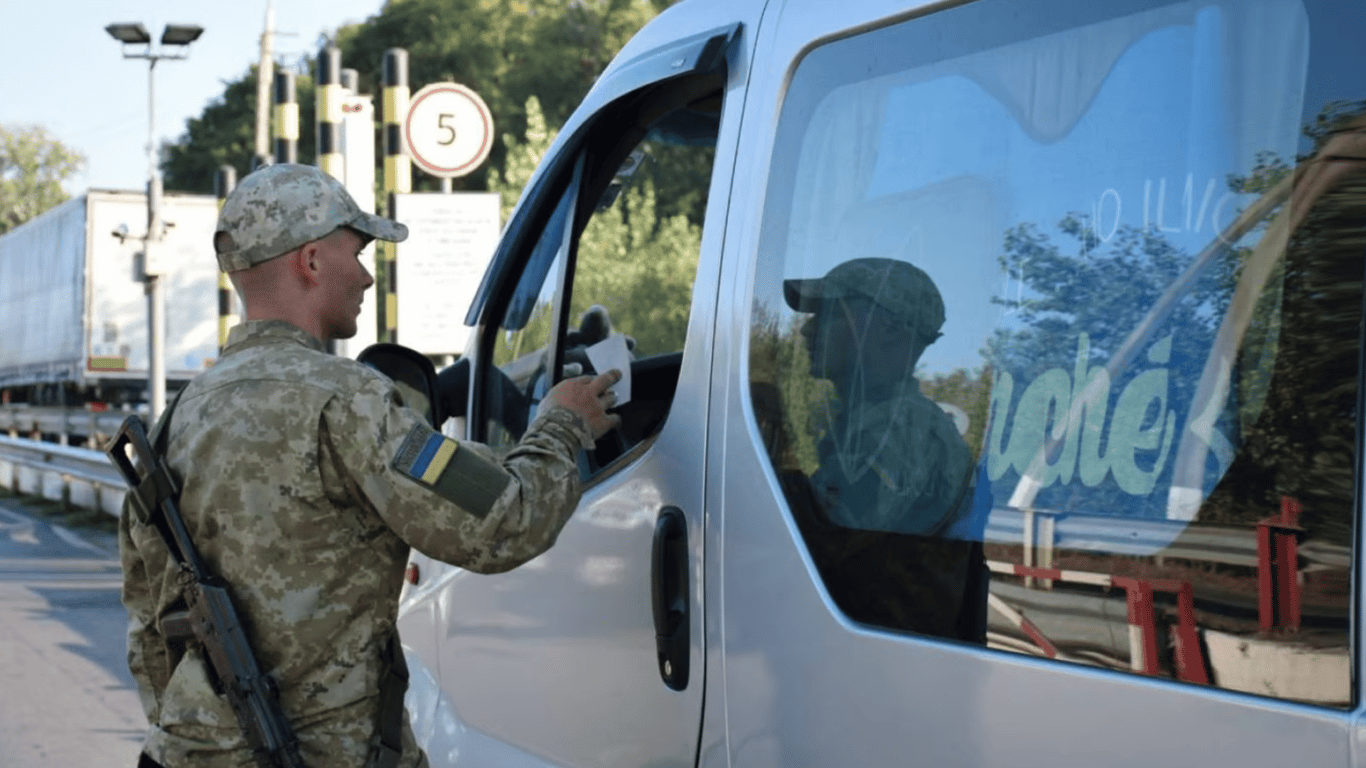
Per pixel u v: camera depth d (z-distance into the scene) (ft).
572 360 9.00
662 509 7.29
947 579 5.73
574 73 113.19
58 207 80.74
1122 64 5.30
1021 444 5.54
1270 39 4.78
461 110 32.04
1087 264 5.38
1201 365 4.91
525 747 8.47
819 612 6.25
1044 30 5.61
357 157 33.32
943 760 5.59
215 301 76.79
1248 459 4.69
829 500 6.31
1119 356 5.21
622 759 7.53
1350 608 4.31
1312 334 4.55
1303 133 4.66
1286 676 4.46
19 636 25.91
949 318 5.92
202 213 76.28
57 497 51.39
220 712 6.41
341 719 6.46
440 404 8.97
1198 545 4.79
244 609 6.41
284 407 6.44
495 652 8.82
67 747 18.16
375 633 6.61
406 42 122.83
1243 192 4.84
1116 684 4.95
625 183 9.19
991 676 5.42
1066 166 5.49
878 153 6.32
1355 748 4.22
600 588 7.73
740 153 7.14
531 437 6.85
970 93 5.92
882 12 6.36
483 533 6.31
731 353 6.98
